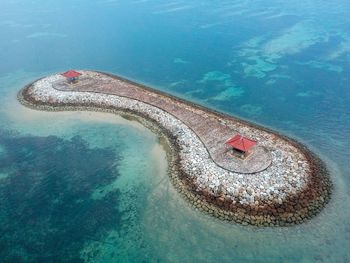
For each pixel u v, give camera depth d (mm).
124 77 80625
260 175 44281
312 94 70000
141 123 60500
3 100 70625
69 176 48000
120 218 40750
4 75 83250
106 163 50531
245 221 39156
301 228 38406
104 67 86875
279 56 89000
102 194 44594
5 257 36094
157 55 93938
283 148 50031
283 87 73375
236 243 36906
